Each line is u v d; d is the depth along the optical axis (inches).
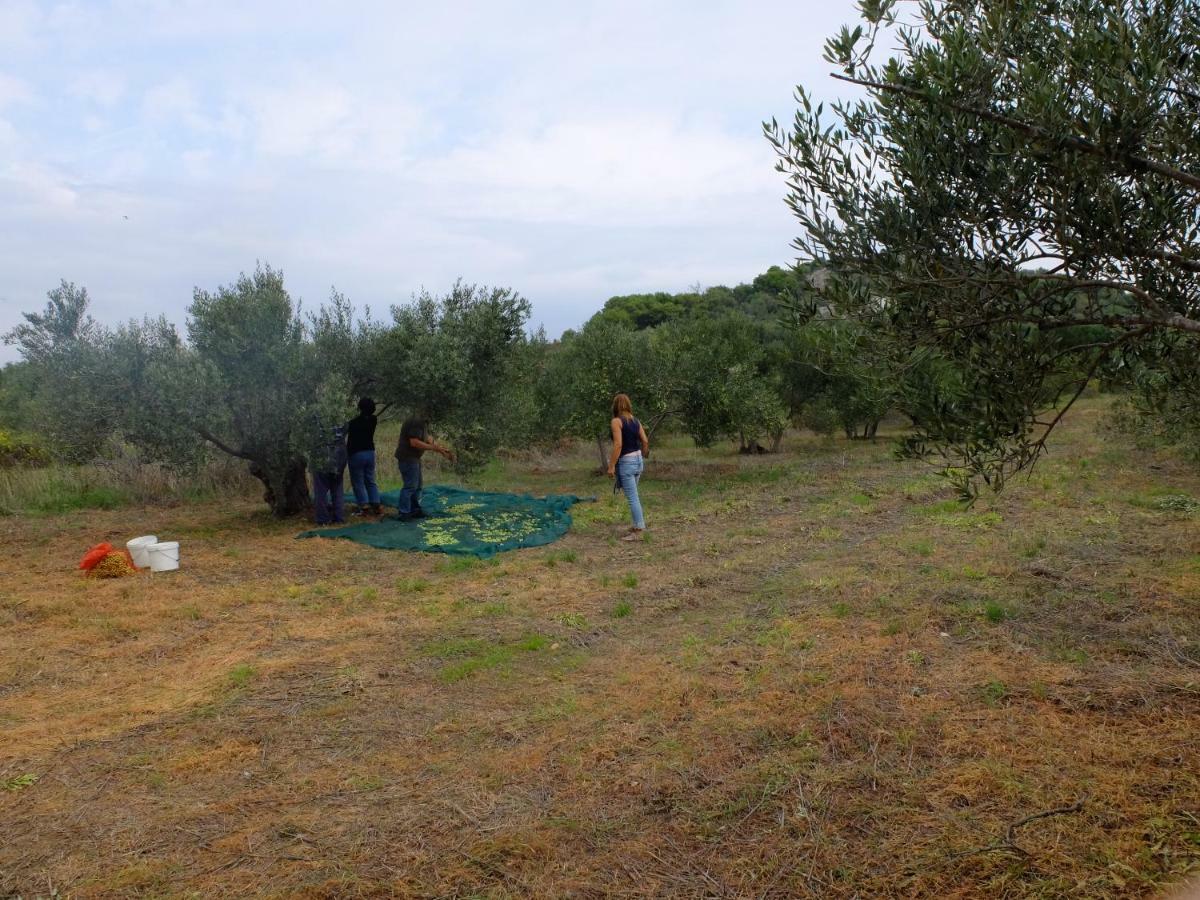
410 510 430.0
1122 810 123.6
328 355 408.5
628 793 139.3
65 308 363.9
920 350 139.3
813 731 156.8
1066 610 221.8
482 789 143.5
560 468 677.9
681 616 249.9
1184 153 120.3
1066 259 126.6
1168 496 382.0
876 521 382.0
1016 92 124.9
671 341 605.3
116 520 440.8
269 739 167.9
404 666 209.9
